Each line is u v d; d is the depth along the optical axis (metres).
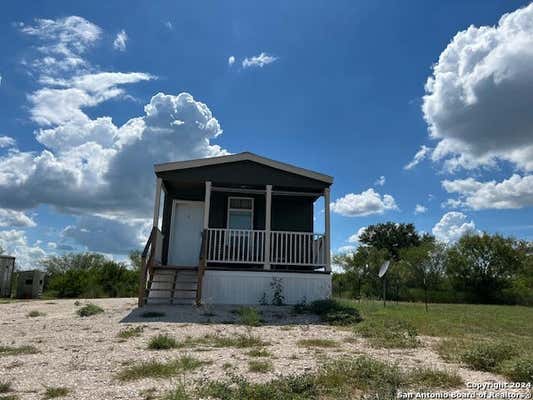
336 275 29.95
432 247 30.19
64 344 6.94
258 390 3.96
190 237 14.83
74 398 4.02
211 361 5.54
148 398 4.02
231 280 12.57
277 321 9.64
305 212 15.16
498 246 30.88
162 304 12.19
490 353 5.50
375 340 7.28
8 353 6.22
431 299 28.86
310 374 4.58
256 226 14.88
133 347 6.60
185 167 12.94
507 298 30.44
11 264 21.83
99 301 15.67
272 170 13.27
